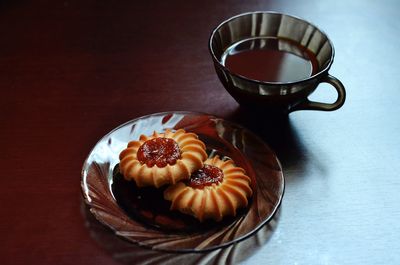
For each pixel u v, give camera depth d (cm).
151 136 45
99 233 41
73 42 56
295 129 48
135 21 59
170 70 53
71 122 48
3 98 50
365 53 57
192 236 40
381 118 50
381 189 44
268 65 48
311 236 41
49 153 46
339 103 45
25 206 42
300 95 45
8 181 43
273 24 51
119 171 44
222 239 39
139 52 55
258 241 40
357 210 43
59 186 43
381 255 40
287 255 40
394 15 62
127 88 51
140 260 39
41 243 40
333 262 40
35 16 59
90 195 41
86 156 46
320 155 46
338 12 62
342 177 45
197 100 51
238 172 43
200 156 44
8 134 47
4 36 56
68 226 41
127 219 41
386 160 46
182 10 61
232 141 46
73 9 60
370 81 53
